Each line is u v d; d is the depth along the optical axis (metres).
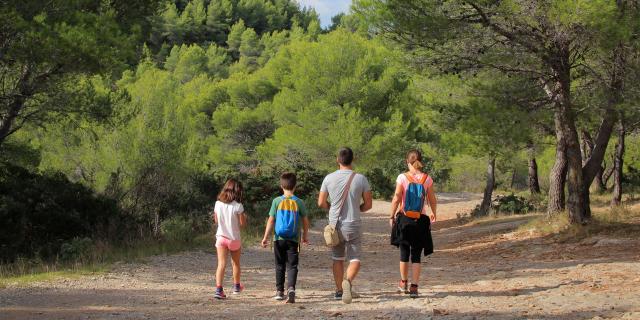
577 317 6.32
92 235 15.91
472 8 14.67
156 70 23.89
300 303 8.00
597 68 15.33
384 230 25.75
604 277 9.12
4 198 15.36
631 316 6.13
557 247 13.76
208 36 141.88
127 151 20.06
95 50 13.86
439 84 21.25
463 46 15.45
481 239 17.95
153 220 18.47
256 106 53.06
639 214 16.89
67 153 20.98
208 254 14.66
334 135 33.94
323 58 37.19
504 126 15.16
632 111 14.66
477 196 47.00
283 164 34.03
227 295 9.02
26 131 20.80
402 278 8.29
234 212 8.68
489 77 17.28
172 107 21.42
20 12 14.18
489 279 9.97
